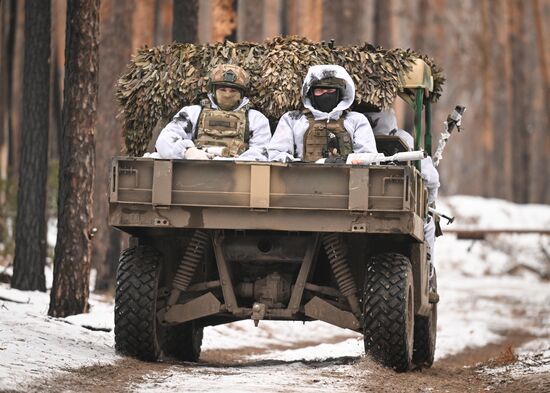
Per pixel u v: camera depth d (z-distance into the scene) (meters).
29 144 45.00
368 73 30.69
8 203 59.03
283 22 100.44
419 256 28.62
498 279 95.56
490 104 142.88
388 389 24.20
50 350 26.44
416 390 24.47
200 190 26.44
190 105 30.41
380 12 104.88
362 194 25.97
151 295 27.62
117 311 27.67
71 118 37.03
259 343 42.72
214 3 57.19
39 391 21.36
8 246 58.19
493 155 147.88
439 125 161.25
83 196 37.28
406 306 27.03
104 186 55.44
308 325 50.53
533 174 166.38
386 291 27.03
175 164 26.42
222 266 28.17
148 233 28.70
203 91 30.55
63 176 37.31
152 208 26.48
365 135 29.44
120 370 25.58
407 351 27.34
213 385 23.42
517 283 90.94
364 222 26.17
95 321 35.00
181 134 29.30
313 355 35.84
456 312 64.25
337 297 28.84
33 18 44.91
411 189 26.05
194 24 51.47
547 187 165.88
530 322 58.88
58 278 37.22
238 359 35.31
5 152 77.19
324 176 26.25
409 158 26.52
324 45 30.95
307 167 26.23
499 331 53.50
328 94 29.34
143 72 30.92
